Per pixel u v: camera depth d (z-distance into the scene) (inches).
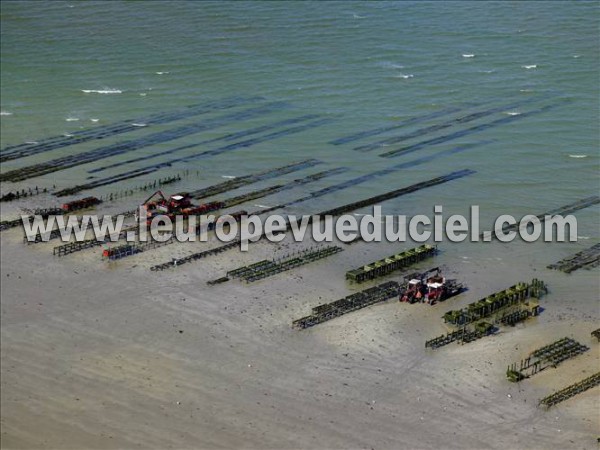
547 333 5305.1
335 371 5054.1
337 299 5684.1
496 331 5329.7
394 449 4530.0
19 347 5374.0
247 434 4660.4
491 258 6141.7
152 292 5836.6
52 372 5157.5
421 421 4692.4
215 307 5654.5
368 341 5270.7
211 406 4852.4
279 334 5369.1
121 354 5270.7
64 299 5812.0
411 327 5383.9
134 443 4648.1
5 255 6323.8
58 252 6318.9
